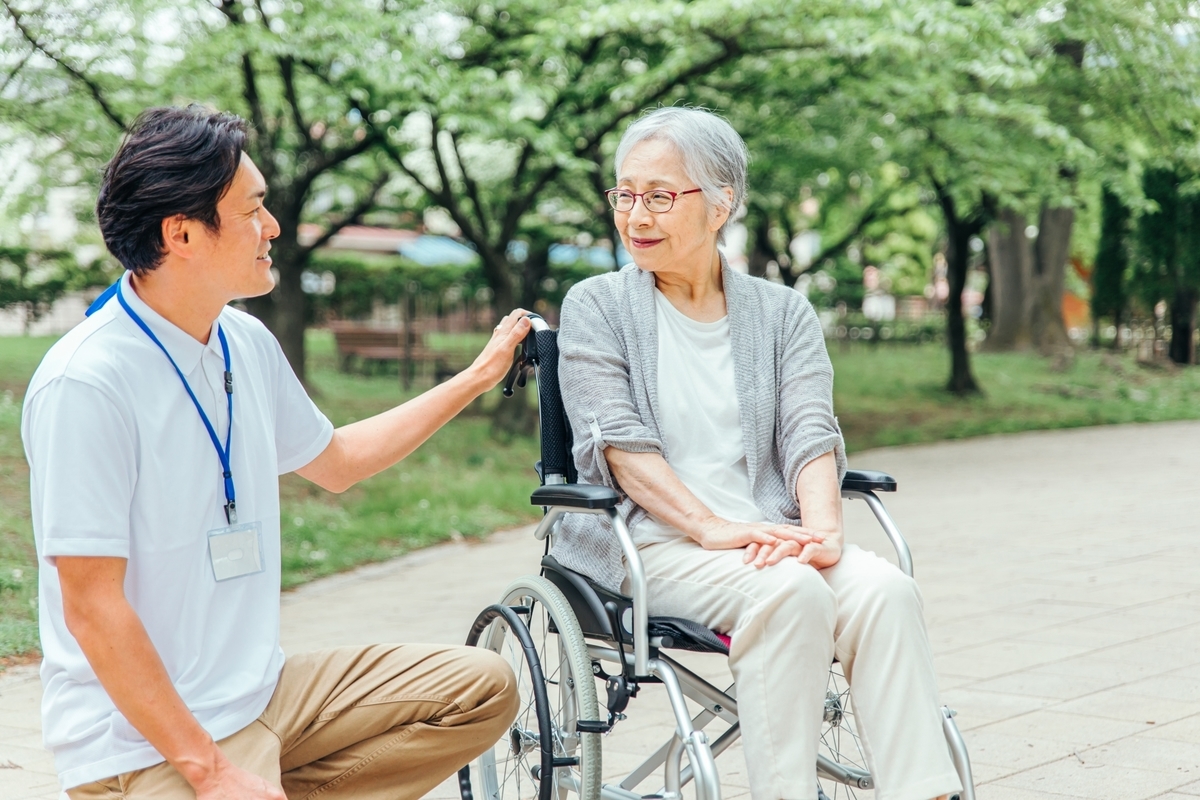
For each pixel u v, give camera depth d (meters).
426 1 9.27
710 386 2.46
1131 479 9.33
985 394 15.59
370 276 17.80
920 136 11.79
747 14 8.60
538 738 2.50
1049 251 18.70
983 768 3.00
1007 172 11.48
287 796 2.07
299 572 6.36
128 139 1.83
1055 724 3.34
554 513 2.33
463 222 10.79
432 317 17.61
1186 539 6.47
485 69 8.97
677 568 2.27
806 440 2.38
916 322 22.45
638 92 10.16
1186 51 10.61
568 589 2.37
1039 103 11.23
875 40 8.45
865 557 2.22
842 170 12.62
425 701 2.03
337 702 2.03
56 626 1.85
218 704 1.87
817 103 11.27
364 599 5.74
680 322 2.49
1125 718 3.37
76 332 1.84
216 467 1.91
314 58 8.36
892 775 2.03
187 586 1.87
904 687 2.06
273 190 9.94
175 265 1.84
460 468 9.71
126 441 1.79
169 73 8.85
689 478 2.41
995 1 9.41
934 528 7.25
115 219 1.82
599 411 2.38
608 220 13.40
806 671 2.07
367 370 15.55
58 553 1.71
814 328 2.54
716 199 2.45
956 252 15.32
